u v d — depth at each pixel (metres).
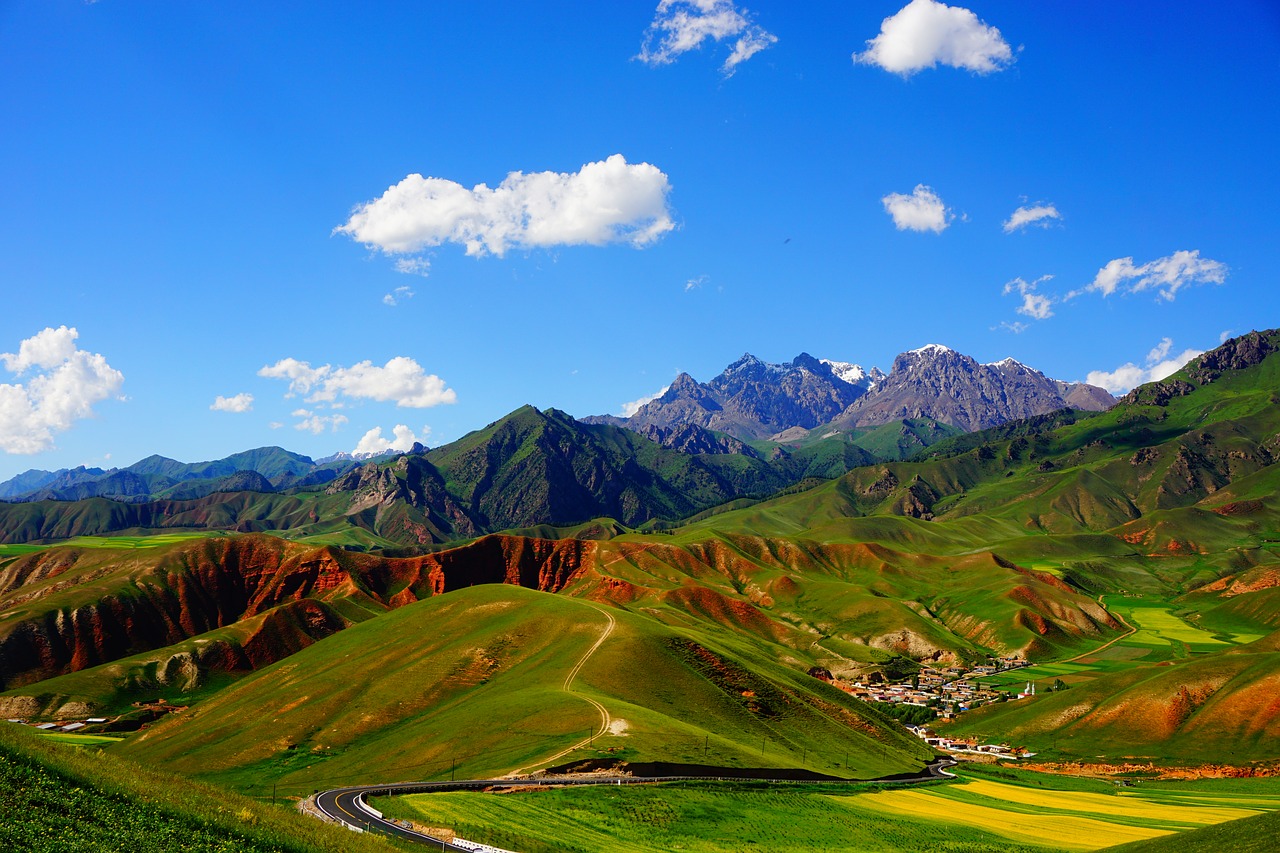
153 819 58.09
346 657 198.75
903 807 122.75
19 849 49.25
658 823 100.12
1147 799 144.50
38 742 65.25
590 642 175.38
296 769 146.12
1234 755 174.50
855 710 191.88
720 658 177.12
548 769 114.69
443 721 146.50
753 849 95.25
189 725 179.75
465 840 84.12
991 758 190.38
